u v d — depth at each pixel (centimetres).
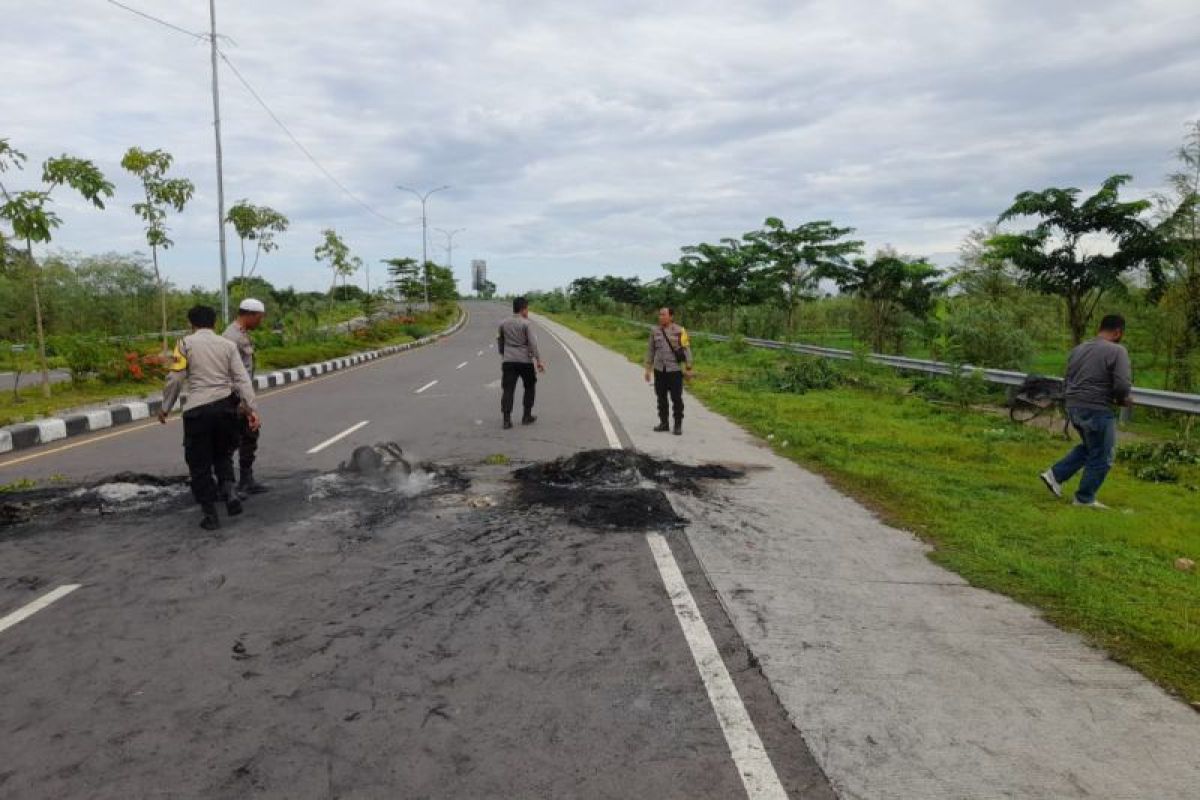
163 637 361
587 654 342
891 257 2573
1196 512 647
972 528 552
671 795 241
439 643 354
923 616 391
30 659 338
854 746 270
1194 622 382
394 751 265
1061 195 1570
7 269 1384
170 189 1719
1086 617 389
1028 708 298
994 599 416
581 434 978
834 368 1783
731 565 468
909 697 306
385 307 5594
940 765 259
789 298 3127
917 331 2620
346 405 1306
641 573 451
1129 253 1526
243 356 664
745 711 293
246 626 374
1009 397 1431
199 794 242
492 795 240
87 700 302
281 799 239
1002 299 2303
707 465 784
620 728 280
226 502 578
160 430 1060
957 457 873
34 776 251
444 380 1803
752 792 243
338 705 297
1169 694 312
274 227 2456
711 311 4191
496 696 304
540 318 7175
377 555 484
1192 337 1439
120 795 241
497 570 456
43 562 472
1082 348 650
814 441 917
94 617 385
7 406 1255
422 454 836
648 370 991
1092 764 261
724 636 362
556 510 593
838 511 604
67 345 1566
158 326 3872
